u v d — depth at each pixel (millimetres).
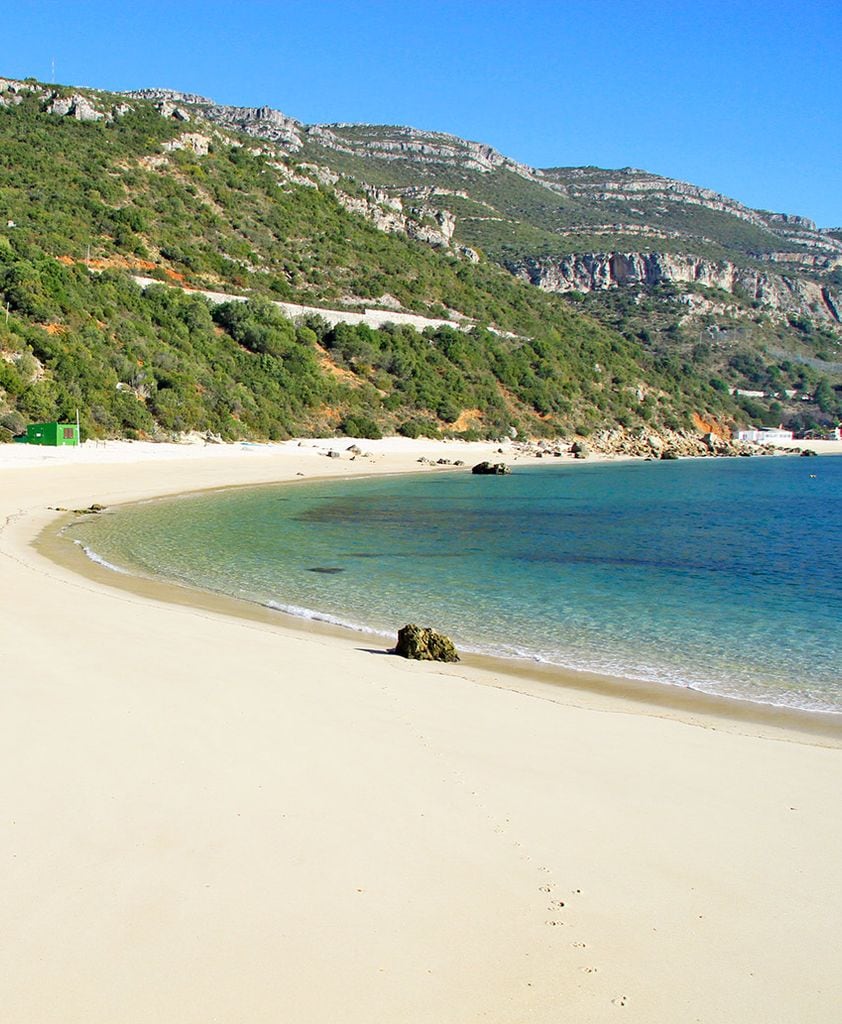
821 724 12172
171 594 20359
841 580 25797
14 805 7656
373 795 8203
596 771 9242
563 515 45469
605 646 17156
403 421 96500
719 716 12438
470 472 78125
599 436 118188
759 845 7477
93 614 16297
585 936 5957
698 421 148500
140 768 8602
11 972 5371
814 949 5883
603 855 7176
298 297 111562
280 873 6633
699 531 39031
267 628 16812
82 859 6742
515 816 7883
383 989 5316
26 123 128125
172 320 85750
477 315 134500
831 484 74875
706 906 6410
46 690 11086
